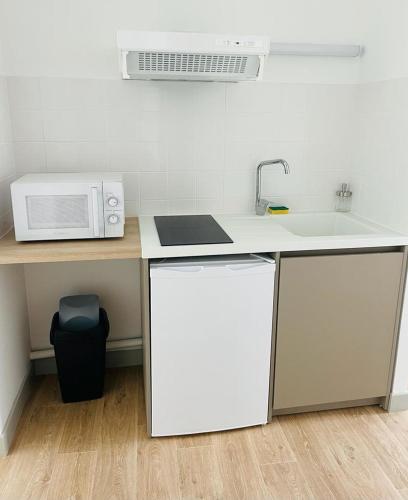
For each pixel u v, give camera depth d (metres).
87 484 1.79
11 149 2.22
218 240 1.95
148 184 2.41
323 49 2.32
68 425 2.13
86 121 2.28
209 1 2.24
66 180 1.93
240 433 2.10
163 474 1.84
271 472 1.86
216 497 1.73
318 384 2.15
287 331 2.04
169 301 1.86
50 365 2.57
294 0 2.30
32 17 2.13
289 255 2.00
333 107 2.48
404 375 2.24
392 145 2.16
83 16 2.16
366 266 2.03
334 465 1.90
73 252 1.80
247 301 1.93
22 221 1.88
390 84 2.15
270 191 2.54
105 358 2.49
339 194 2.56
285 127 2.46
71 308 2.22
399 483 1.81
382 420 2.21
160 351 1.92
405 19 2.03
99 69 2.23
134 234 2.08
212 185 2.47
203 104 2.35
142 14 2.21
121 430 2.11
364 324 2.11
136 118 2.32
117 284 2.53
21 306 2.34
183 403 2.01
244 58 1.97
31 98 2.21
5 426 1.95
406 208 2.07
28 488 1.76
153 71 1.94
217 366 1.99
